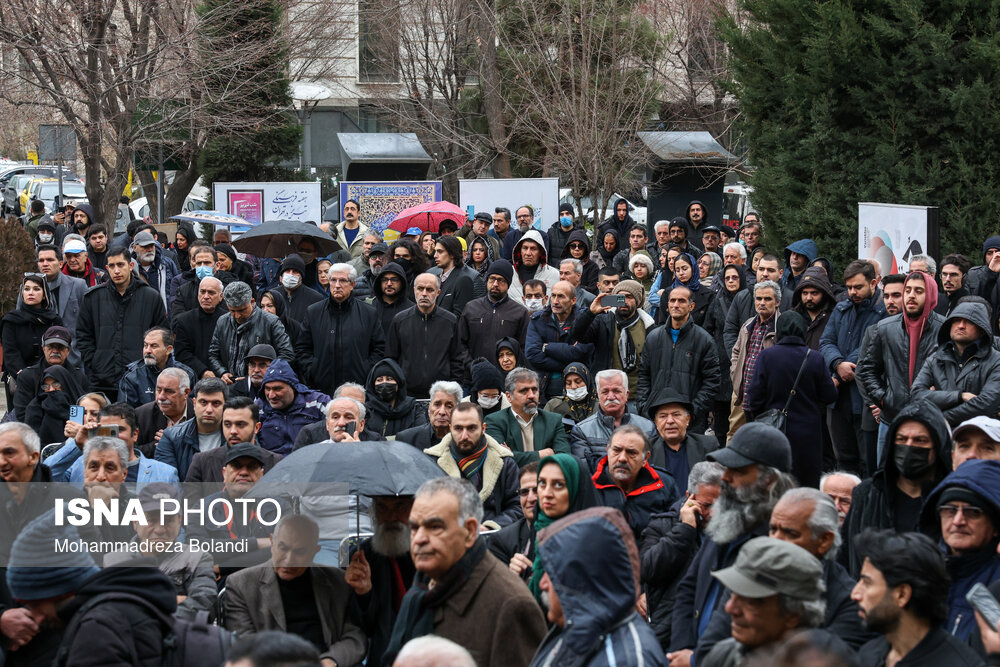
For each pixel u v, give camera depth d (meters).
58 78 33.41
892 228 21.34
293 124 47.78
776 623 6.66
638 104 40.03
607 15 39.47
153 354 16.77
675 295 17.47
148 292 19.47
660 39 44.94
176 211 46.72
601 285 18.98
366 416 14.88
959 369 14.46
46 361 17.28
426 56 47.00
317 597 8.91
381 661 8.26
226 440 12.76
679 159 36.66
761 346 18.17
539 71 42.09
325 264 23.39
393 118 48.00
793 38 27.31
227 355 18.23
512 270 18.55
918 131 25.69
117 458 10.31
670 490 11.61
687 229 26.62
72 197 59.34
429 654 5.51
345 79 59.19
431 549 7.88
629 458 11.13
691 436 13.52
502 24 43.34
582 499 10.08
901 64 25.41
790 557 6.68
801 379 15.45
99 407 14.14
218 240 30.55
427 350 18.25
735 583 6.70
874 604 6.75
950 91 24.86
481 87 44.69
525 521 10.85
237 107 38.62
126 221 42.94
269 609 8.80
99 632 7.02
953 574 8.13
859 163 26.17
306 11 45.94
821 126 26.34
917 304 15.52
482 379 15.23
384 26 47.31
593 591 6.44
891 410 15.69
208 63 34.78
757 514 8.56
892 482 9.54
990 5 25.08
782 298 20.31
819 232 26.80
